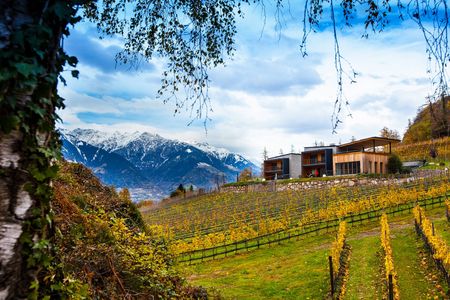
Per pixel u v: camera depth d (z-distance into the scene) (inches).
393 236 821.9
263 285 612.7
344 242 783.1
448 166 1781.5
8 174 98.8
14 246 99.3
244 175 3759.8
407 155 2208.4
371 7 130.7
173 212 2021.4
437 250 507.8
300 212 1358.3
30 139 102.9
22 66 97.7
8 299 98.0
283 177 2721.5
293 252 858.1
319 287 554.6
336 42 131.5
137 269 256.1
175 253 328.8
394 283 453.7
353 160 2001.7
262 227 1064.8
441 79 117.8
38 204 106.7
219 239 1024.2
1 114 96.9
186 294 297.7
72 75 119.2
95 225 259.3
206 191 2677.2
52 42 111.0
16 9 101.3
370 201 1169.4
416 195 1143.6
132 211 480.4
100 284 213.8
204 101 190.7
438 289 453.1
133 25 190.4
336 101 129.3
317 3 133.4
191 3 179.3
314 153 2472.9
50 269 122.0
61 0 109.4
